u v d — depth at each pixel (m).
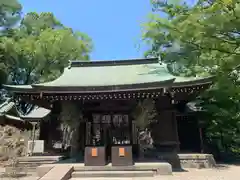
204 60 11.73
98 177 8.23
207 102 15.02
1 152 12.76
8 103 18.81
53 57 27.06
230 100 14.57
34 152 13.50
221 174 9.05
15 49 24.73
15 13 27.41
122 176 8.25
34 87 9.23
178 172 9.70
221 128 15.70
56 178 7.13
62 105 10.64
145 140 10.10
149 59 13.57
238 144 18.94
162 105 11.89
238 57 10.59
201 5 10.70
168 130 11.61
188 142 14.69
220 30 9.52
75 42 28.09
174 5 11.48
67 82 10.66
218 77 12.07
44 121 14.30
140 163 9.05
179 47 11.77
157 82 8.87
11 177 9.02
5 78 25.95
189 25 9.70
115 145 9.23
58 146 12.51
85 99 10.04
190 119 15.11
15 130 15.09
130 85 9.12
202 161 11.34
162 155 11.23
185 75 13.70
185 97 11.91
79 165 8.95
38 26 30.69
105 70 12.95
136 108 10.20
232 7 8.73
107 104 10.95
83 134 10.98
